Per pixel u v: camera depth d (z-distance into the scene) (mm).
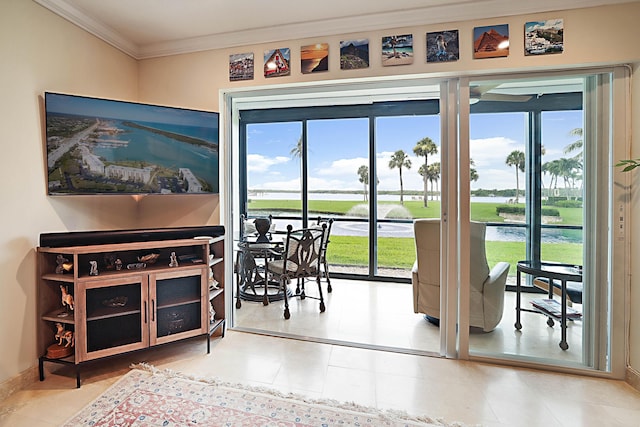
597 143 2217
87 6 2232
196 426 1686
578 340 2301
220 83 2709
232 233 2943
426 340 2738
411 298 3838
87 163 2240
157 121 2484
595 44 2057
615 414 1804
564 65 2119
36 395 1950
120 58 2717
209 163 2695
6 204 1927
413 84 2477
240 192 4980
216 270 2812
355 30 2404
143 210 2932
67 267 2109
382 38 2365
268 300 3711
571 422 1738
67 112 2158
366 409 1837
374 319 3199
